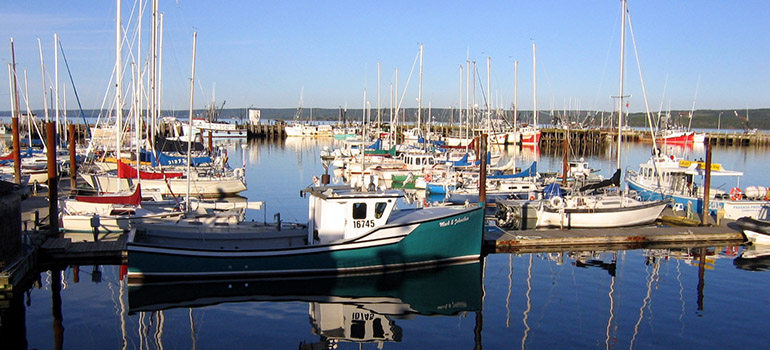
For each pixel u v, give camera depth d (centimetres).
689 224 2750
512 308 1611
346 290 1769
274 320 1504
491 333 1420
